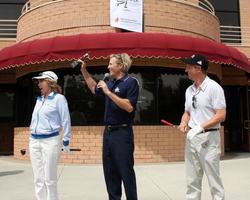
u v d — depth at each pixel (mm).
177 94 14352
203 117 5414
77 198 7789
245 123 18766
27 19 15617
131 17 13883
